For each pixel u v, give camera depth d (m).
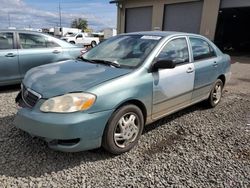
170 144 3.46
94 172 2.73
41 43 6.11
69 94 2.67
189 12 18.33
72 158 2.96
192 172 2.82
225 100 5.82
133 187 2.52
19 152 3.03
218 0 16.58
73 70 3.25
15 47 5.66
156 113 3.55
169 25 19.75
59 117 2.60
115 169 2.80
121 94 2.92
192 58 4.20
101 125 2.79
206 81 4.59
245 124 4.35
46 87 2.82
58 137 2.59
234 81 8.37
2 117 4.06
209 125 4.23
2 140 3.30
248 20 29.88
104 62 3.56
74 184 2.52
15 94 5.50
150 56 3.42
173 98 3.78
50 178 2.59
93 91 2.73
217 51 5.07
